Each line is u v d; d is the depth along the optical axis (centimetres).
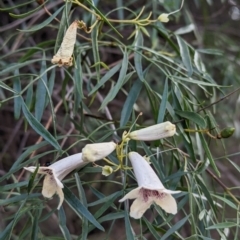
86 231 76
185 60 90
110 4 131
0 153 145
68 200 75
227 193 87
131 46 86
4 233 76
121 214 78
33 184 76
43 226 139
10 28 125
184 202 81
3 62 116
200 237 79
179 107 82
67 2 81
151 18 116
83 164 73
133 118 83
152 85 127
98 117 92
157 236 78
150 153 81
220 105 131
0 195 92
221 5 151
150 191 71
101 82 82
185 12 120
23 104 78
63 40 76
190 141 82
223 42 141
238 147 164
